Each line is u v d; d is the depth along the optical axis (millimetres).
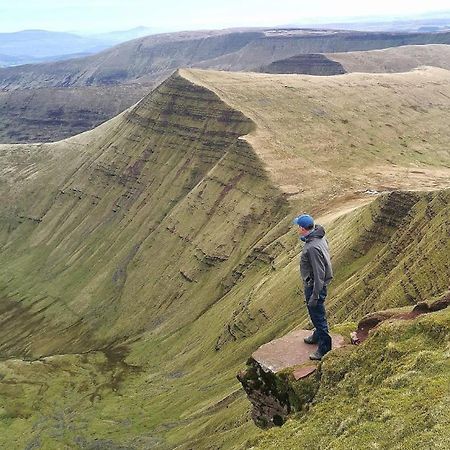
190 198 163125
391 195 92562
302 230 21141
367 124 194500
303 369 23312
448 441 14758
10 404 112500
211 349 107438
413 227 76750
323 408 21250
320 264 20484
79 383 118750
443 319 21750
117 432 94500
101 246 185750
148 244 165000
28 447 97688
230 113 179875
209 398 87250
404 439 16172
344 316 73688
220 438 59719
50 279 188625
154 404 100438
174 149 190625
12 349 154375
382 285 67938
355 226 98250
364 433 17703
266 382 24266
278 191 142250
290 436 21094
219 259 139625
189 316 132250
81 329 153625
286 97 198000
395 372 20312
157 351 125125
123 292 158250
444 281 57562
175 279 147250
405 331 22297
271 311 96250
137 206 187125
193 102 193000
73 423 102750
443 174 159875
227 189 155250
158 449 79062
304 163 157625
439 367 19125
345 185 145375
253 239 137375
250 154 156750
